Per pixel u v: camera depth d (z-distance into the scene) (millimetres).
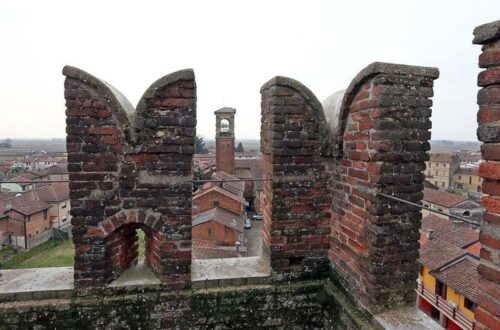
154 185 2959
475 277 12367
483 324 1706
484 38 1597
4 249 24672
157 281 3090
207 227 19562
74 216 2887
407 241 2740
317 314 3400
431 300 14039
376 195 2643
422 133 2707
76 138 2828
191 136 2955
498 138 1580
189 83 2896
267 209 3492
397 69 2594
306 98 3160
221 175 29625
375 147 2645
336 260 3295
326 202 3383
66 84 2775
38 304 2859
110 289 2990
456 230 15109
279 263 3312
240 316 3207
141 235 12125
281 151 3191
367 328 2689
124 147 2875
